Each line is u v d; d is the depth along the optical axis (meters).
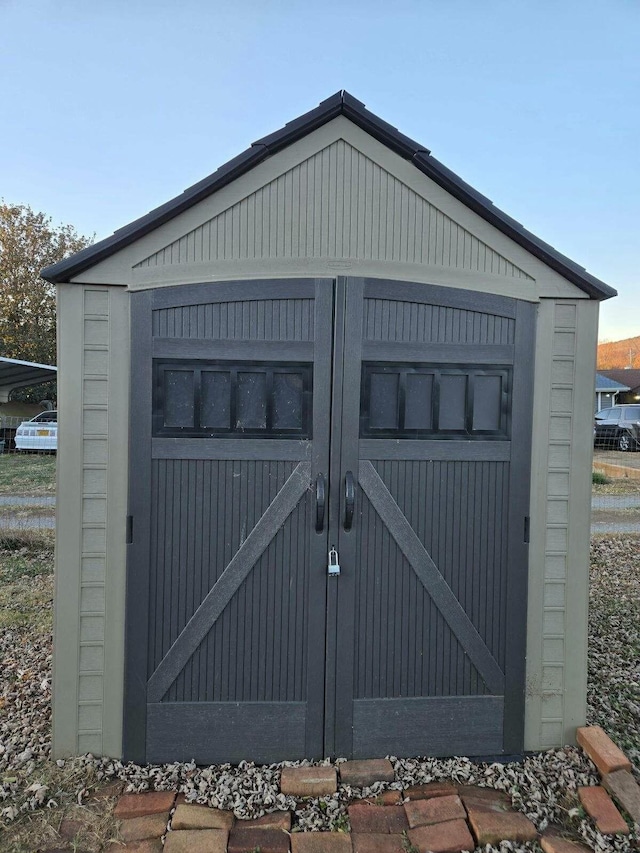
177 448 2.44
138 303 2.41
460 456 2.52
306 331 2.46
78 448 2.42
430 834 2.08
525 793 2.31
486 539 2.55
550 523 2.58
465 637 2.54
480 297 2.51
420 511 2.52
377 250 2.47
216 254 2.43
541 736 2.59
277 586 2.49
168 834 2.06
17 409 19.78
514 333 2.53
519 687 2.57
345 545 2.49
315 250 2.45
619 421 16.36
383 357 2.48
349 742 2.52
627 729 2.84
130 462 2.44
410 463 2.51
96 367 2.42
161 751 2.47
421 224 2.48
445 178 2.44
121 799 2.24
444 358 2.50
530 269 2.52
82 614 2.46
